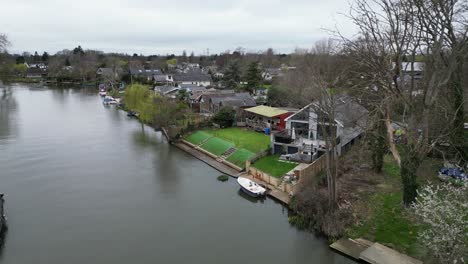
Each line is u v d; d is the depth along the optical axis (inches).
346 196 1407.5
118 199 1603.1
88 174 1915.6
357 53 1407.5
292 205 1455.5
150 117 2974.9
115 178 1863.9
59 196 1626.5
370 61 1298.0
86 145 2495.1
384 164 1738.4
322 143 1861.5
